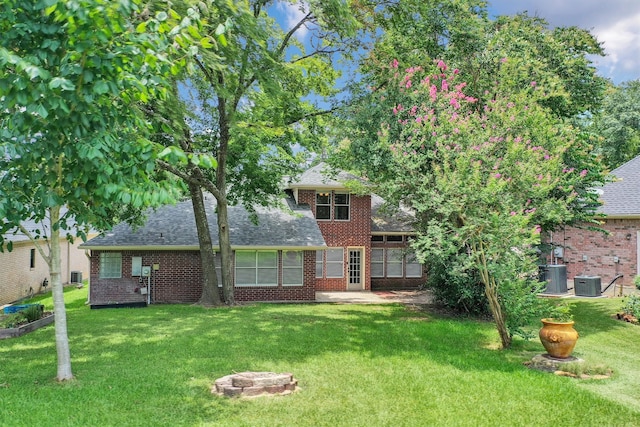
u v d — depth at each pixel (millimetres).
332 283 25953
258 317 15977
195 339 12266
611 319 15398
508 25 16422
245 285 21812
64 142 6594
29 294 24297
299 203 25656
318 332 13398
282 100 16781
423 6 15617
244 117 16891
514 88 13969
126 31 6367
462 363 10227
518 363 10398
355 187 19750
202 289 20969
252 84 17000
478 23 15258
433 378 9109
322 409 7438
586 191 15695
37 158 6508
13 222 6930
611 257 22562
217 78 15266
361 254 26297
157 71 6895
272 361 10172
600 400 7961
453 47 15320
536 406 7707
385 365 10008
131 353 10742
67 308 19172
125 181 6902
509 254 10672
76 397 7637
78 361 10008
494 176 10289
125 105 7180
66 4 5215
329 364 10016
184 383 8523
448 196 11125
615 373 9602
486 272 11344
